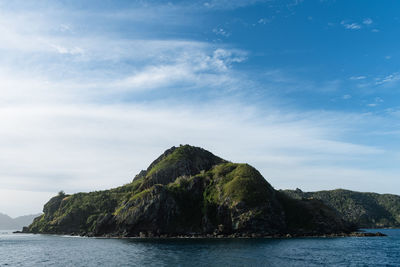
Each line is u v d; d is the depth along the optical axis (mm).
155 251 116875
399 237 197375
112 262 91875
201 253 108000
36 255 116125
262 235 194625
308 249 118562
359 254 104812
